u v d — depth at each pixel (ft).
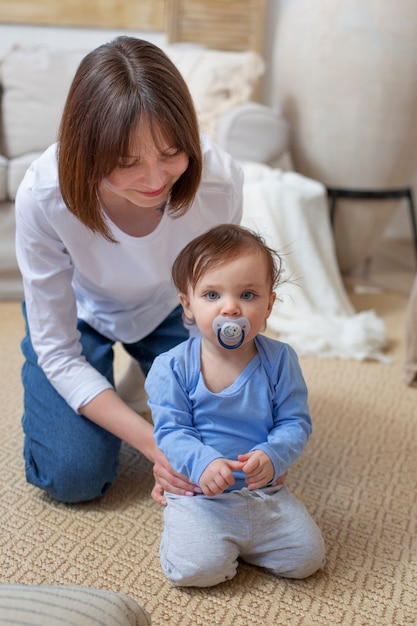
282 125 7.61
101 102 2.82
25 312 4.20
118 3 8.88
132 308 4.10
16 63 8.05
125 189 3.00
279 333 6.36
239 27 9.27
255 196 6.59
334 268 6.93
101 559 3.33
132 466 4.16
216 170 3.61
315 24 7.50
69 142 2.96
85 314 4.18
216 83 7.91
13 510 3.69
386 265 9.09
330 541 3.53
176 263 3.22
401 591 3.18
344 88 7.47
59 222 3.39
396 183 7.99
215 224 3.72
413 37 7.33
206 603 3.06
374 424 4.82
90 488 3.66
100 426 3.74
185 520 3.16
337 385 5.43
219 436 3.16
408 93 7.48
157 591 3.13
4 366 5.54
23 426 3.86
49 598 2.22
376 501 3.90
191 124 2.98
